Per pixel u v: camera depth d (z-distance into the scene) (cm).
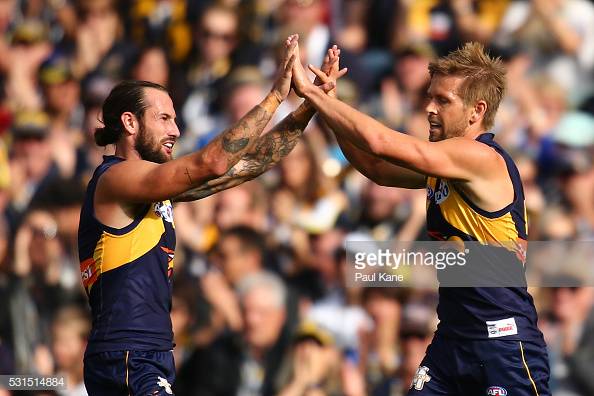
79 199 3409
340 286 3169
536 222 3262
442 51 3903
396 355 3012
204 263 3309
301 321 3116
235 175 2169
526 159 3469
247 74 3822
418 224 3284
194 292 3145
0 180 3772
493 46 3806
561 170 3381
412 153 1916
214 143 1911
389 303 3027
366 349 3047
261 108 1967
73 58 4403
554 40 3875
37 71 4288
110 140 2012
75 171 3894
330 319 3105
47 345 3209
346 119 1958
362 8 4031
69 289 3341
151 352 1936
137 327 1928
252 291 3097
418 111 3650
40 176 3859
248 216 3466
